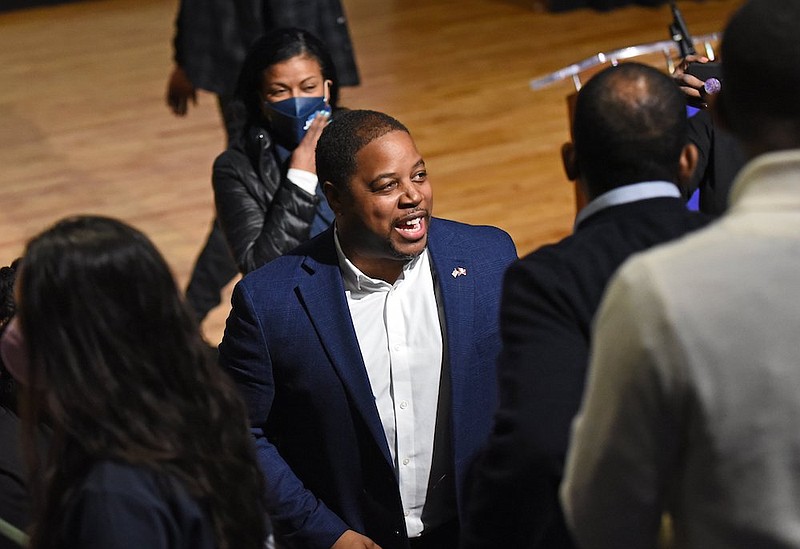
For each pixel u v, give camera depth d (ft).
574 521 7.14
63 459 7.64
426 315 11.71
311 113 15.42
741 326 6.22
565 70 20.51
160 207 29.40
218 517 7.83
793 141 6.65
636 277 6.41
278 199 14.92
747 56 6.65
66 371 7.57
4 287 10.52
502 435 8.61
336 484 11.85
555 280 8.61
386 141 11.35
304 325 11.64
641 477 6.66
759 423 6.29
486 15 45.88
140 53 43.21
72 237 7.62
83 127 35.50
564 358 8.45
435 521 11.95
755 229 6.34
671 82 8.80
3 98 38.70
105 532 7.35
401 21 45.91
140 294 7.65
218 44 24.84
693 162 9.07
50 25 47.67
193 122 35.37
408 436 11.67
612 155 8.63
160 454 7.57
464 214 27.94
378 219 11.34
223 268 21.59
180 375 7.84
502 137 32.81
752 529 6.45
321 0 24.31
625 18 44.52
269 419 12.10
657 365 6.33
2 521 9.28
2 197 30.42
